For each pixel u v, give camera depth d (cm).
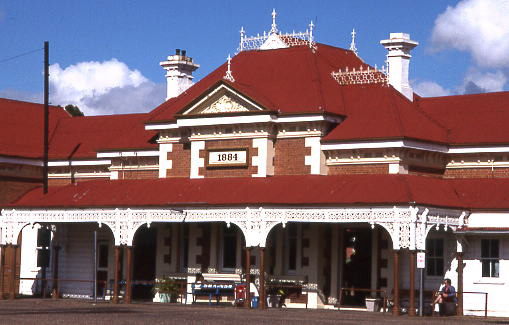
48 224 4919
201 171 4431
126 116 5391
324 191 3938
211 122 4372
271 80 4516
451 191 4072
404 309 3947
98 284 4856
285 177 4181
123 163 4903
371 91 4384
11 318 3194
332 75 4550
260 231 3944
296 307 4175
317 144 4188
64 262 4959
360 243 4159
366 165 4122
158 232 4616
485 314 3784
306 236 4206
